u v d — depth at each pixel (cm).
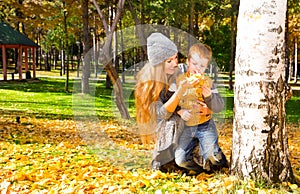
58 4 3070
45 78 4009
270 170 444
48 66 5384
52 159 622
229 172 472
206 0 2594
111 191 445
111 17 2475
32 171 539
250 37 433
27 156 650
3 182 473
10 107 1700
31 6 2930
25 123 1145
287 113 1819
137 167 542
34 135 909
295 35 3155
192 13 2461
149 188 456
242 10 439
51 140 841
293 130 1173
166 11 2508
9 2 2966
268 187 432
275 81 436
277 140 445
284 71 441
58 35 4269
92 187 460
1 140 820
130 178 502
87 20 2383
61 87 3044
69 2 2600
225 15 2842
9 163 595
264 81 434
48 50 5603
